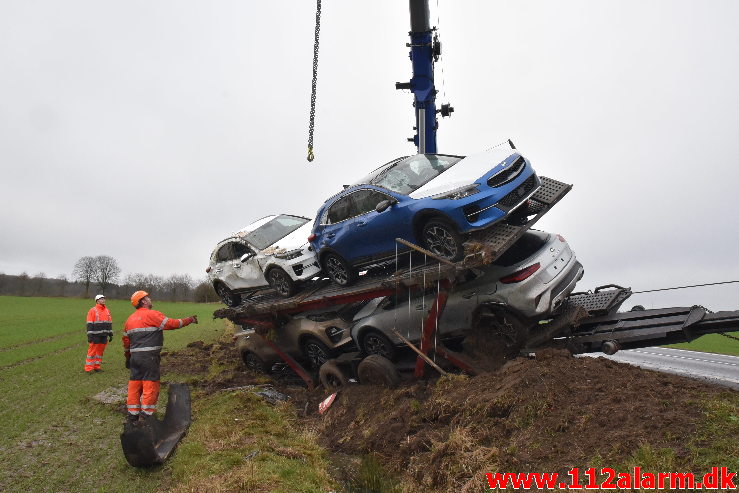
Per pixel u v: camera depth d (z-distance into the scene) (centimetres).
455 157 851
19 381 1095
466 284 777
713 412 452
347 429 767
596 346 734
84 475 597
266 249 1085
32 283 7112
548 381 578
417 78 1238
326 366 980
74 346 1684
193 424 797
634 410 494
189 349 1587
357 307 1017
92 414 836
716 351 1223
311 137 1159
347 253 871
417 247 694
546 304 722
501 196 698
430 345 786
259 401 930
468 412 601
